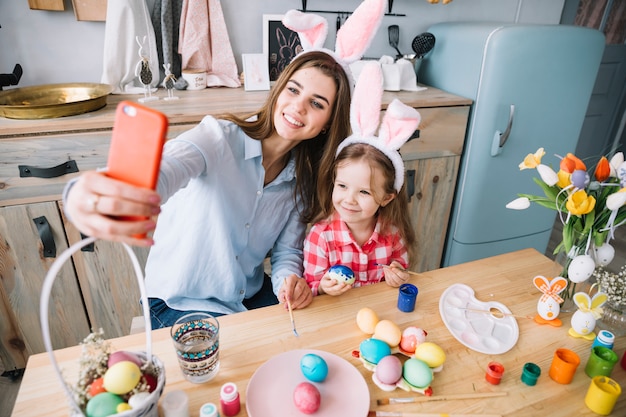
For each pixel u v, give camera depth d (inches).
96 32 69.2
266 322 33.7
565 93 75.7
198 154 35.8
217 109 60.6
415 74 82.5
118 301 63.9
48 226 56.3
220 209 40.9
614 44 117.6
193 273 43.0
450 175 79.0
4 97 58.2
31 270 58.0
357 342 32.2
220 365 29.4
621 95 124.9
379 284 39.7
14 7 63.6
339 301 36.9
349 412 26.2
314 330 33.2
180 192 41.3
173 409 23.7
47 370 27.9
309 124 40.0
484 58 70.0
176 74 74.3
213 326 29.5
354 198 41.4
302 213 48.9
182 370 28.0
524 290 40.0
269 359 29.5
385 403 27.4
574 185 32.7
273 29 77.0
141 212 19.9
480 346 32.4
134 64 67.3
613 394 26.6
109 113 57.1
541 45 69.9
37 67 68.0
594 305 33.6
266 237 48.1
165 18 67.7
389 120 38.9
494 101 71.8
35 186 54.2
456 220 82.9
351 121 41.2
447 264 88.2
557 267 38.4
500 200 81.2
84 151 54.6
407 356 31.4
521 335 34.3
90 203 19.3
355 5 82.6
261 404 26.3
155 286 45.2
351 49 40.1
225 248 42.3
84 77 71.2
